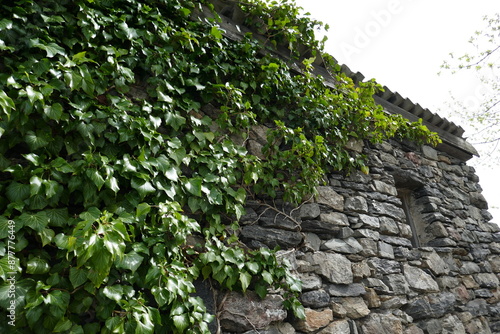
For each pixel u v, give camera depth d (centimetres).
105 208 151
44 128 149
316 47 277
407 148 351
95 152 161
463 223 348
